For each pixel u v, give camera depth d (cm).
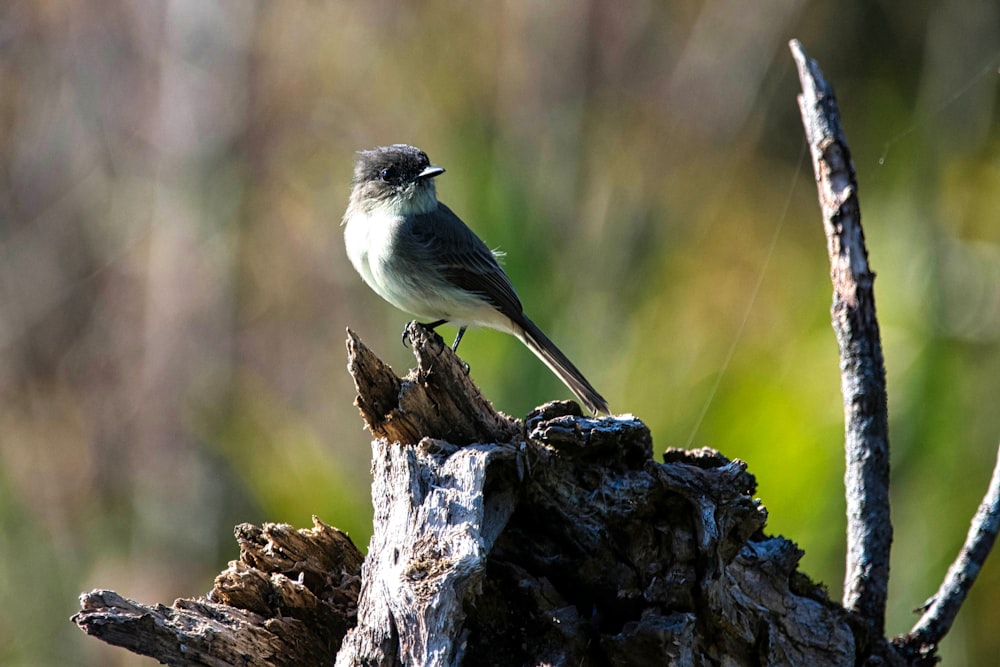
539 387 945
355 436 1244
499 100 1413
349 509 1064
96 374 1373
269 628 504
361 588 474
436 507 463
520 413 944
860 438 579
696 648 495
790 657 524
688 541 494
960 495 1002
